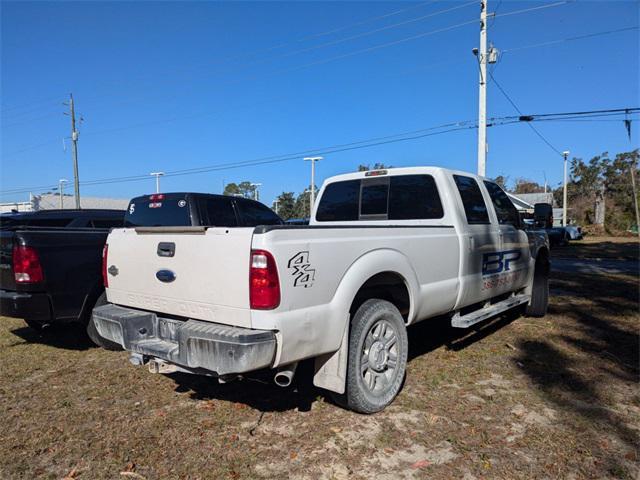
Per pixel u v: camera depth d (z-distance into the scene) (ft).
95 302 18.42
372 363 12.60
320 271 10.98
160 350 11.46
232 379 10.66
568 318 23.34
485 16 60.23
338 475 9.83
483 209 18.38
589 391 13.91
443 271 15.26
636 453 10.50
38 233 17.20
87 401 13.91
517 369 15.84
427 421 12.12
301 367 14.29
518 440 11.11
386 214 18.06
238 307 10.41
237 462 10.37
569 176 189.57
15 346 19.85
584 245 96.78
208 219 22.66
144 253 12.69
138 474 10.00
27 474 10.12
